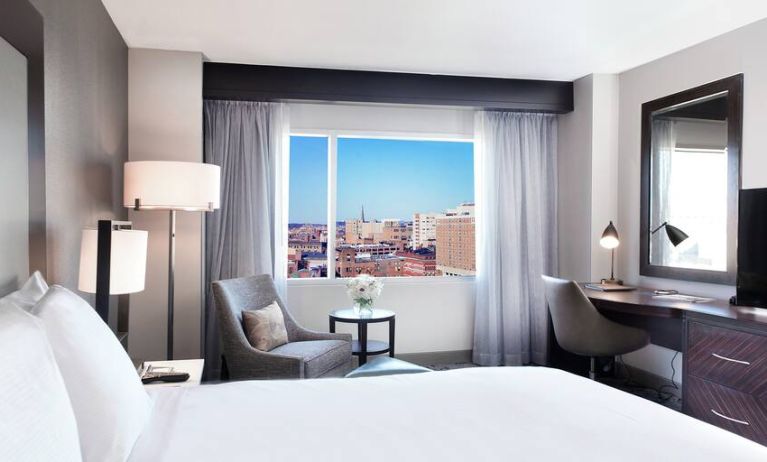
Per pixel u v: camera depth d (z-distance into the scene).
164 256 3.61
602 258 4.23
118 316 3.15
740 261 2.92
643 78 3.97
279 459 1.23
